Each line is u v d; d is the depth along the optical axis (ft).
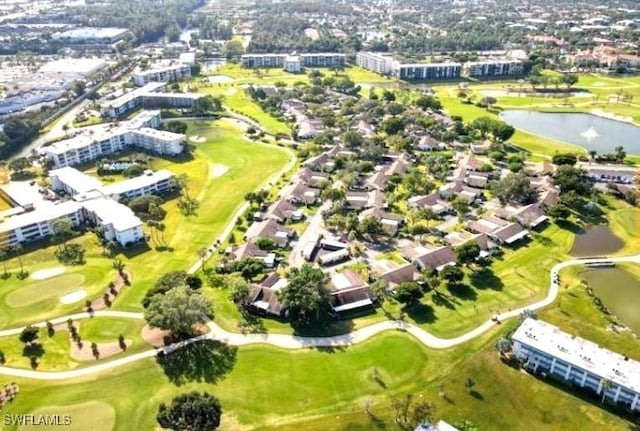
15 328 541.34
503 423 428.56
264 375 477.77
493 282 614.75
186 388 462.60
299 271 579.89
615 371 447.01
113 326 542.16
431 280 593.01
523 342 479.41
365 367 486.79
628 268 645.10
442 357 497.87
